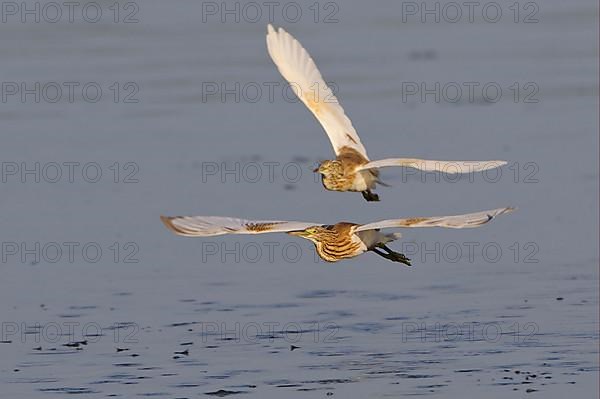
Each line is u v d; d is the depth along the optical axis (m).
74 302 16.19
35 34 34.91
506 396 12.58
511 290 16.16
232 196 20.75
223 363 13.83
